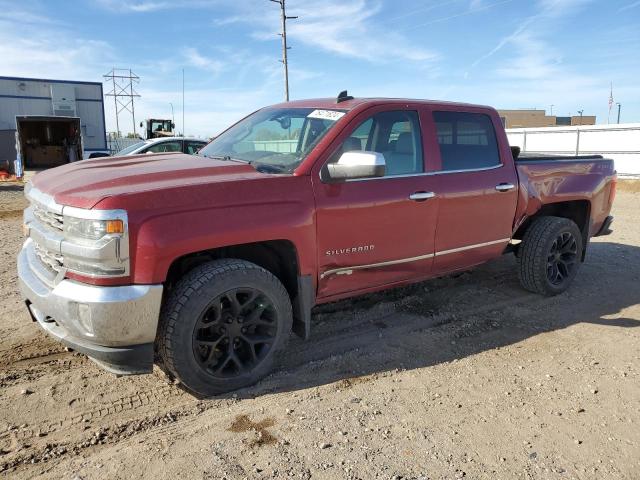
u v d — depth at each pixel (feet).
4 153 96.58
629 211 41.09
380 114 13.65
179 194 10.37
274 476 8.89
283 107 15.64
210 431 10.19
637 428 10.64
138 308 9.97
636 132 68.59
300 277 12.12
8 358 12.97
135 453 9.46
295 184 11.85
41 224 11.47
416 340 14.67
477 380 12.47
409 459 9.44
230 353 11.37
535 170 17.43
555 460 9.55
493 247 16.47
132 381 12.04
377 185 13.14
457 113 15.40
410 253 14.14
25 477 8.79
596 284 20.17
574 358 13.75
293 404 11.21
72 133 86.48
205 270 10.85
